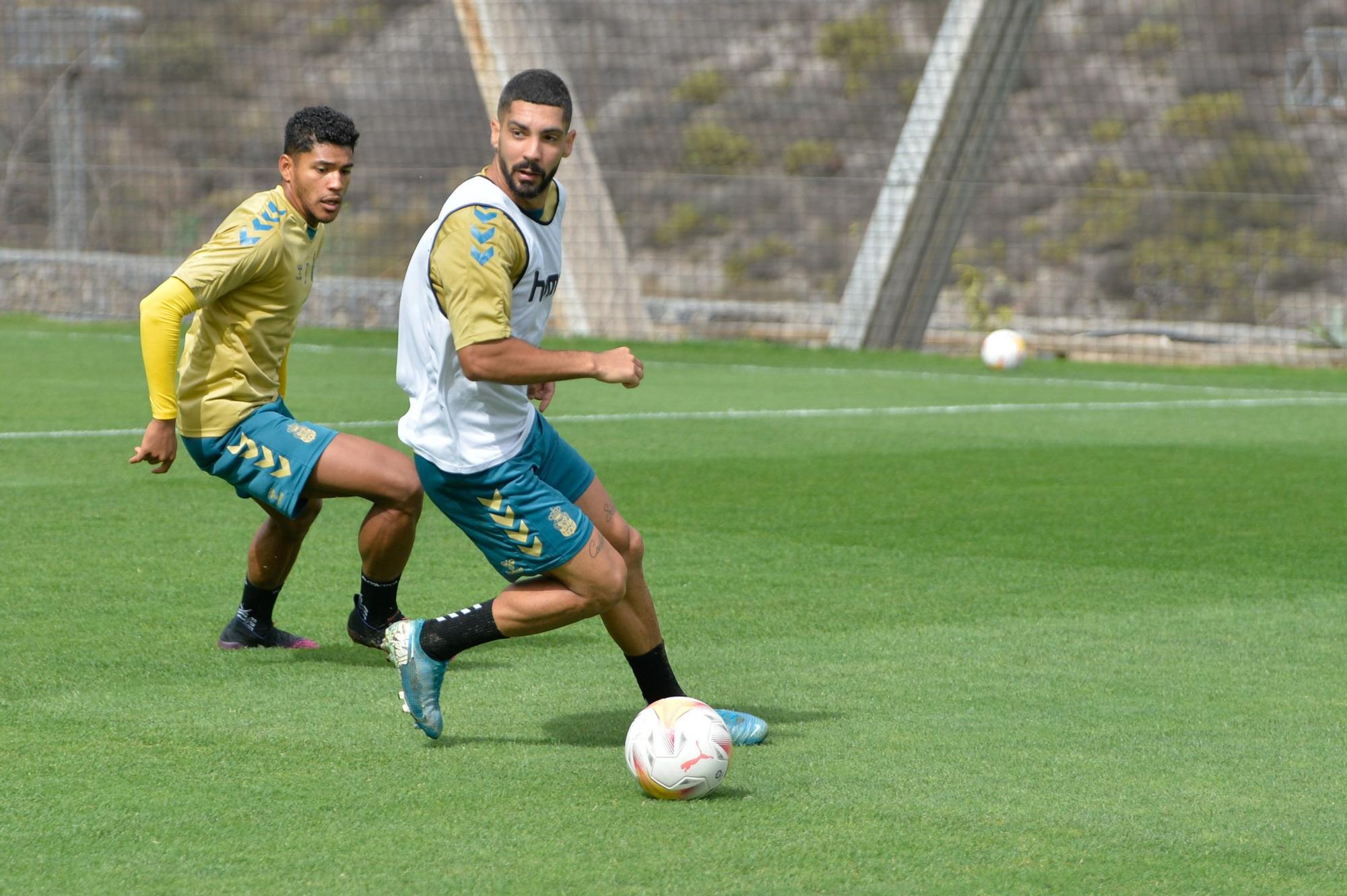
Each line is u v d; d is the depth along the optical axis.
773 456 38.12
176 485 31.95
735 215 131.00
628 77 152.62
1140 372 64.25
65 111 111.56
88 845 12.78
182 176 127.00
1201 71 143.62
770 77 150.88
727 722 15.95
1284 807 14.15
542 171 14.59
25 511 28.77
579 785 14.55
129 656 19.22
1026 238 122.44
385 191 130.88
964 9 68.44
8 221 120.19
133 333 69.62
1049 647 20.34
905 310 71.94
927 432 43.28
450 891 11.91
